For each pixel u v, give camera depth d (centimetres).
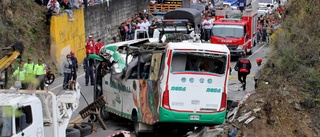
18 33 3684
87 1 4512
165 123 2212
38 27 3941
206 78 2189
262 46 5025
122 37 4650
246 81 3472
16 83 1812
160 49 2253
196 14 4609
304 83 2672
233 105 2645
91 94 3162
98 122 2227
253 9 4722
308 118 2503
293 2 3397
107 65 2622
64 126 1811
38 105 1667
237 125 2397
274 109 2491
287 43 2961
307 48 2862
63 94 1886
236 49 4350
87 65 3412
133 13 5506
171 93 2170
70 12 4131
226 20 4528
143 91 2295
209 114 2200
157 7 5797
